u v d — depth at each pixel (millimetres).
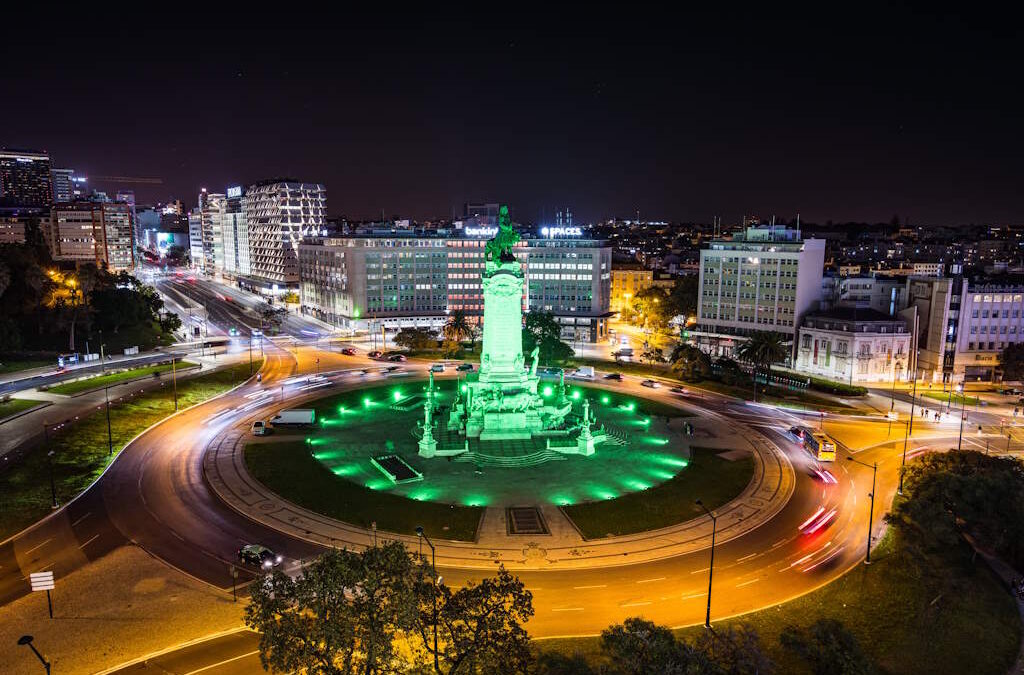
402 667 45562
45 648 58219
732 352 194875
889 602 68875
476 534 81938
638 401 145375
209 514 85188
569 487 97375
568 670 52969
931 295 170375
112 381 151125
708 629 62250
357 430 122062
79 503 87562
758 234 194000
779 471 105125
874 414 138875
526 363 174000
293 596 45094
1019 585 73750
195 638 59938
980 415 139500
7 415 121875
